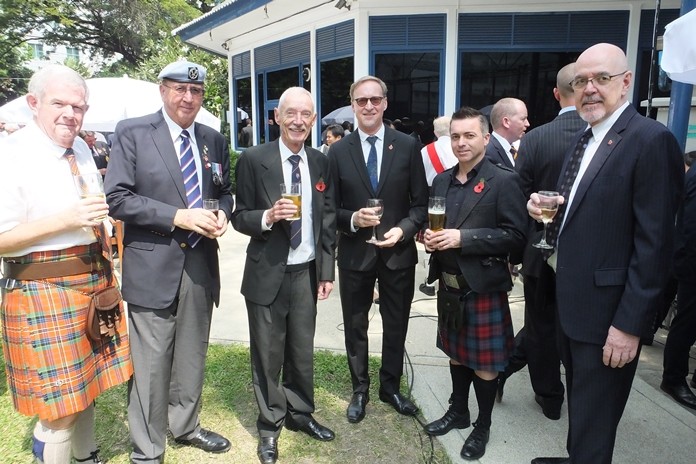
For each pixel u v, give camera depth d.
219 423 2.85
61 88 1.90
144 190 2.30
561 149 2.62
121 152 2.27
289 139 2.43
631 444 2.61
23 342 1.94
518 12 7.14
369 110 2.66
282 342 2.54
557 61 7.30
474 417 2.89
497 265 2.46
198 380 2.57
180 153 2.38
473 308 2.47
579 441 2.01
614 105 1.90
